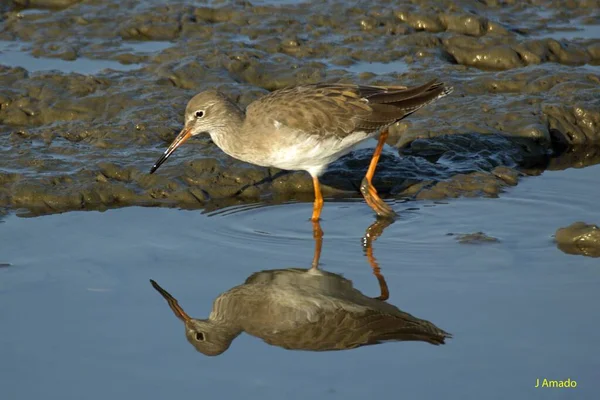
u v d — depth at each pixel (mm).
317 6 20125
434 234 12641
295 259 12000
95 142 15141
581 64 18547
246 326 10539
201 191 13922
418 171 14570
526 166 15172
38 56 18219
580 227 12219
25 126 15984
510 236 12492
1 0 20266
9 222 12891
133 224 12992
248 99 16516
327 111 12562
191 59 17766
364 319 10586
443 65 18047
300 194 14273
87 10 19875
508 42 18766
